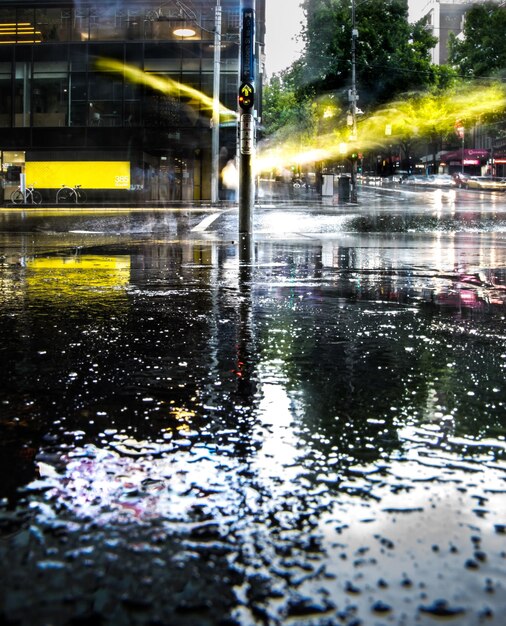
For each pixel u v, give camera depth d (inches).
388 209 1240.8
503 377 127.0
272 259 388.2
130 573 55.4
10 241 537.3
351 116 1835.6
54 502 70.1
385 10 2132.1
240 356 144.7
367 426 97.7
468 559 57.9
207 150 1940.2
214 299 232.4
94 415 102.8
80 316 196.2
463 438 92.4
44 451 86.8
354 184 1611.7
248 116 569.6
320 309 211.6
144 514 67.2
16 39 1878.7
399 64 2135.8
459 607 50.4
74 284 271.0
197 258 391.2
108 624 48.4
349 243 519.5
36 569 56.0
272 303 224.1
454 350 151.6
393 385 121.2
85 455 85.3
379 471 79.7
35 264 353.4
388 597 51.8
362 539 61.7
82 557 58.1
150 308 211.6
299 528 64.1
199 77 1851.6
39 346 154.7
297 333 171.9
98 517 66.3
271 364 137.5
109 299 231.0
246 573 55.5
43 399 111.8
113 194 1900.8
